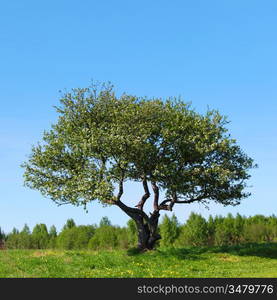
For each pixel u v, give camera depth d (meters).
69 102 36.69
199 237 66.50
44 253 34.47
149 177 35.78
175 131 35.28
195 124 35.84
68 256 32.56
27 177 36.19
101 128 35.44
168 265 30.89
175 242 68.50
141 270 28.39
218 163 36.75
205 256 33.84
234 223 70.06
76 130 35.94
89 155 33.78
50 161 35.47
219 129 36.47
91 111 36.56
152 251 35.28
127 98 37.41
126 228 75.88
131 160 34.66
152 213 37.44
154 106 36.06
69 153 35.62
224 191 37.78
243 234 69.31
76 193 33.53
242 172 37.56
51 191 34.81
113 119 35.53
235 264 31.11
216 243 67.94
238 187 37.81
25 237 85.00
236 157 38.22
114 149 33.62
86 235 82.06
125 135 33.84
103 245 75.88
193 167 35.94
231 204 38.47
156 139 35.59
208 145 35.59
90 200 33.19
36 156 36.09
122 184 35.56
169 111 36.56
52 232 90.44
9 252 35.41
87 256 32.53
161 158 35.31
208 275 26.45
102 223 89.00
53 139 36.28
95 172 33.56
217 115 36.78
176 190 35.50
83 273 26.94
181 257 33.28
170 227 69.75
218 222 72.56
